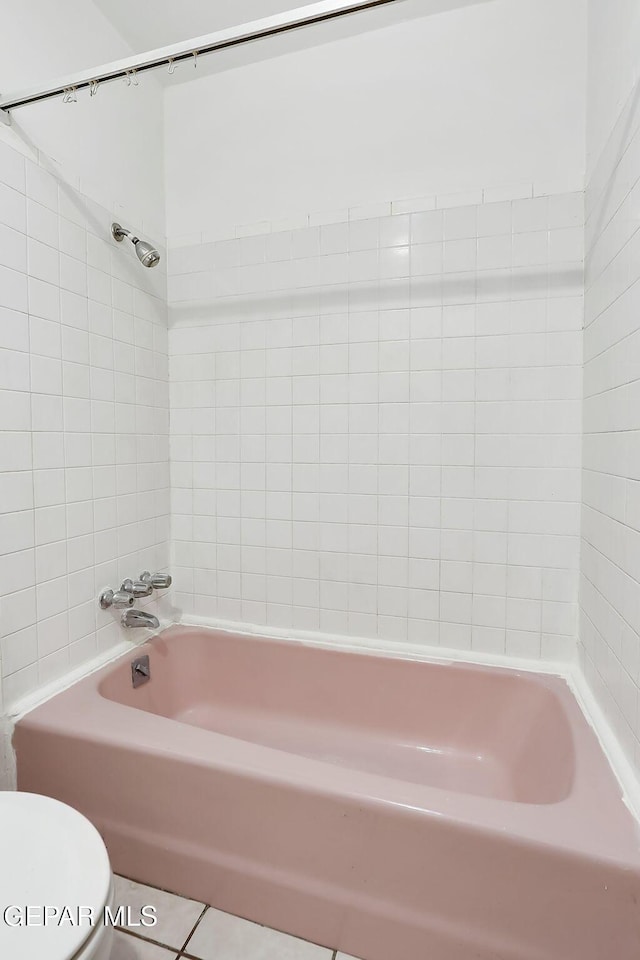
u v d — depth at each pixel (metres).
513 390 1.46
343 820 0.94
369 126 1.55
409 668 1.54
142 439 1.67
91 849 0.74
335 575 1.66
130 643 1.60
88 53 1.42
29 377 1.23
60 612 1.34
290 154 1.63
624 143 1.04
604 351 1.18
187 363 1.79
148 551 1.71
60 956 0.58
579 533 1.43
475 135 1.45
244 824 1.02
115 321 1.54
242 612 1.78
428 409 1.53
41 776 1.18
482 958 0.87
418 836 0.89
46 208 1.28
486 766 1.43
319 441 1.65
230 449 1.75
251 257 1.69
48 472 1.29
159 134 1.75
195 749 1.07
